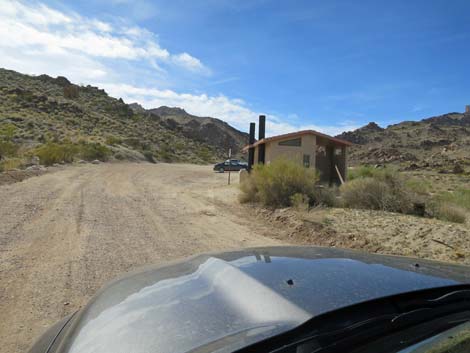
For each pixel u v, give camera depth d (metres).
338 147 23.83
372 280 2.01
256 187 14.88
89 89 107.12
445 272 2.39
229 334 1.49
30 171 21.55
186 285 2.07
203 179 29.91
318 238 8.95
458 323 1.69
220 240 8.56
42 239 7.64
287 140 21.69
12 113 58.78
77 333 1.84
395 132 173.25
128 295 2.09
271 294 1.76
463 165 75.38
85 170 27.92
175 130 103.19
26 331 3.87
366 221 10.35
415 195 13.46
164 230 9.32
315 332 1.50
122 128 75.75
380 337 1.54
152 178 26.58
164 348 1.46
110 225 9.46
